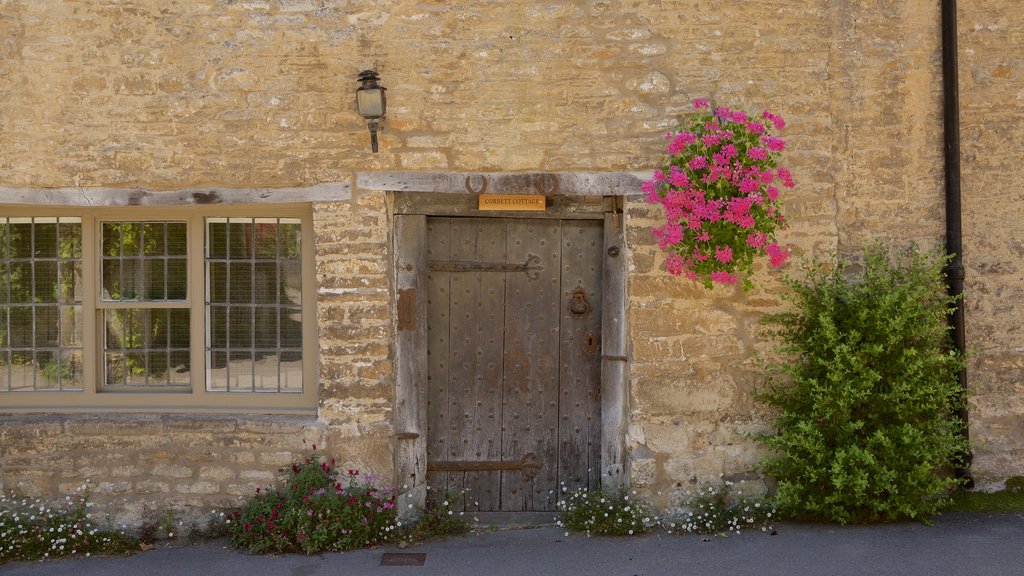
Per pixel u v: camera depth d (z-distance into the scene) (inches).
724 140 193.6
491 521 223.0
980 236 220.5
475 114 211.8
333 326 213.8
